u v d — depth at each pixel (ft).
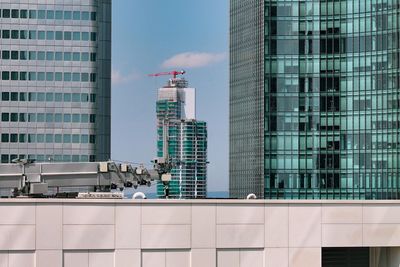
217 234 176.04
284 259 178.91
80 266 171.01
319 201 180.55
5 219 168.66
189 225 174.91
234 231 176.86
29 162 215.51
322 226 180.75
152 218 173.47
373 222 182.29
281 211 179.32
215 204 176.04
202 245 175.22
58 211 170.30
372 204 182.29
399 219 183.21
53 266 169.68
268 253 178.29
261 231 178.09
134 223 172.86
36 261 169.17
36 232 169.58
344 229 181.47
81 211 171.01
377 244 182.29
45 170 216.95
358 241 181.78
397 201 182.80
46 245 169.68
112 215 172.04
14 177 212.84
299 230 179.73
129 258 172.55
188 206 174.81
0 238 168.35
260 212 178.29
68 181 219.41
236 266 177.37
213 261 175.73
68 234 170.50
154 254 173.68
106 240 171.73
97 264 171.73
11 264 168.86
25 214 169.27
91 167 221.25
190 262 174.91
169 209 174.19
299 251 179.52
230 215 176.86
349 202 181.68
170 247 173.99
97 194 190.90
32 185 206.69
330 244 180.75
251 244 177.68
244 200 178.50
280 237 178.91
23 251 169.27
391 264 187.32
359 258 188.96
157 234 173.47
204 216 175.52
